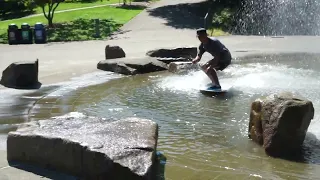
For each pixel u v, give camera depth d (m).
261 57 15.05
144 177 4.24
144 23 31.02
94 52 18.39
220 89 9.45
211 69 9.48
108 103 8.68
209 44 9.41
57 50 19.77
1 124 7.18
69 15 36.22
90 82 11.04
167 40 22.53
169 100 8.81
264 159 5.45
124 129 5.22
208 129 6.78
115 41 23.12
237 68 12.50
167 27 28.83
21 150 5.04
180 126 6.96
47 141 4.85
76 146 4.63
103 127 5.29
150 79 11.30
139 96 9.25
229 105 8.29
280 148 5.59
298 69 12.13
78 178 4.60
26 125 5.62
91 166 4.51
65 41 24.36
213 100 8.71
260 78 10.73
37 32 24.16
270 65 13.05
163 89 9.92
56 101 8.93
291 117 5.51
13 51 19.95
